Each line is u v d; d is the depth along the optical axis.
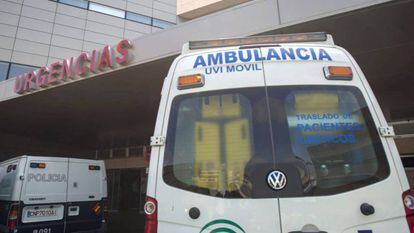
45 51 22.53
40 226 6.87
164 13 28.80
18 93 12.80
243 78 2.63
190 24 8.86
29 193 6.88
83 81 11.09
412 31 7.55
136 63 9.66
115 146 22.41
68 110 14.70
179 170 2.43
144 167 20.38
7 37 21.48
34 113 15.18
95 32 24.72
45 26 22.91
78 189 7.71
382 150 2.31
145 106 14.01
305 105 2.50
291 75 2.61
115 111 14.77
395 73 10.10
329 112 2.47
